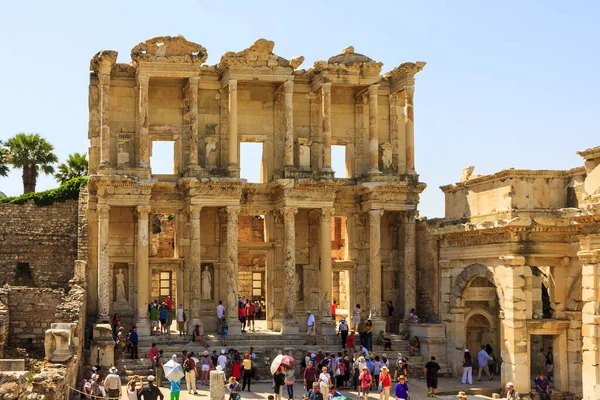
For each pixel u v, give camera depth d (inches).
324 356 2018.9
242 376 1932.8
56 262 2564.0
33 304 1861.5
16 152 3233.3
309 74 2370.8
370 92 2336.4
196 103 2228.1
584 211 1646.2
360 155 2409.0
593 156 1715.1
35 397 1284.4
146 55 2181.3
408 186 2331.4
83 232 2361.0
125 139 2240.4
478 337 2209.6
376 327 2266.2
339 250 2704.2
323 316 2265.0
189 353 1791.3
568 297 1883.6
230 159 2249.0
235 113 2250.2
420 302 2337.6
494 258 1945.1
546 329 1870.1
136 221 2242.9
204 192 2199.8
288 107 2277.3
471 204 2047.2
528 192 1881.2
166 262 2242.9
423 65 2370.8
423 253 2321.6
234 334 2175.2
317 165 2372.0
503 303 1900.8
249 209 2320.4
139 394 1406.3
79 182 2613.2
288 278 2236.7
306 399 1483.8
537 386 1845.5
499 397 1831.9
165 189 2241.6
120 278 2237.9
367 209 2331.4
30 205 2581.2
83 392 1482.5
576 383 1850.4
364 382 1690.5
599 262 1638.8
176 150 2301.9
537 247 1877.5
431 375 1838.1
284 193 2246.6
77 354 1758.1
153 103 2289.6
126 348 2065.7
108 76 2192.4
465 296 2103.8
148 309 2165.4
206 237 2305.6
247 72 2251.5
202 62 2225.6
